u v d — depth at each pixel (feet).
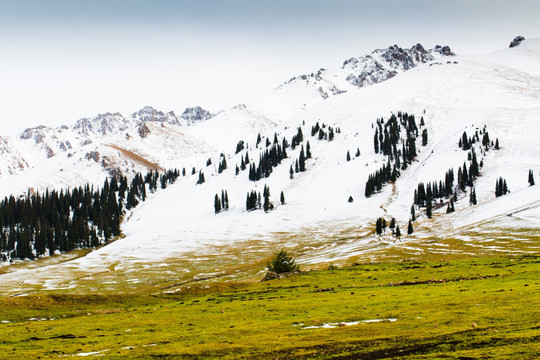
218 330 156.04
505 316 131.85
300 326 153.28
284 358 111.45
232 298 258.16
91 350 136.36
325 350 115.24
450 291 201.77
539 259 312.09
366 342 119.03
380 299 199.11
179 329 166.40
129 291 451.53
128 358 122.83
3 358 129.90
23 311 231.91
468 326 124.67
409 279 274.36
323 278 316.60
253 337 139.13
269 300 233.55
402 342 114.83
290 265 365.20
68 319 207.31
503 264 299.79
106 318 205.16
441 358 96.12
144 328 172.65
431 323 135.23
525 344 99.19
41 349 141.49
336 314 171.01
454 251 453.17
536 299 153.17
